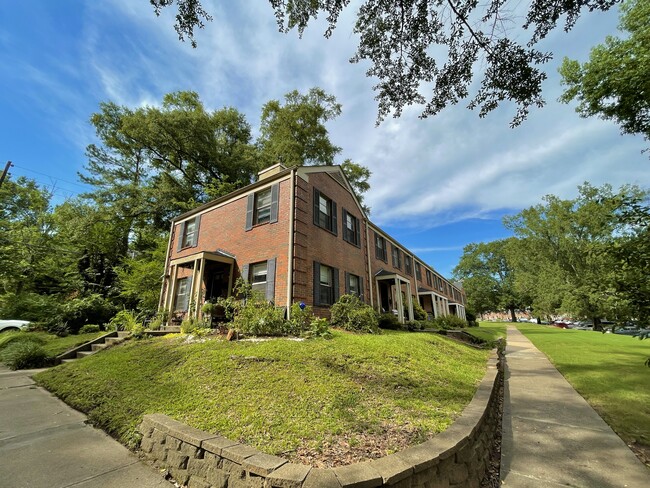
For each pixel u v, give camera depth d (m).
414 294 21.36
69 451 3.33
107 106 20.08
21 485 2.62
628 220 3.46
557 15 3.75
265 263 9.97
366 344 6.64
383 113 5.28
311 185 10.73
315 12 4.23
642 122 8.71
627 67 8.39
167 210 20.25
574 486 2.75
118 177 21.42
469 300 51.84
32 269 15.61
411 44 4.43
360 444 2.80
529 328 28.38
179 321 11.48
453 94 4.76
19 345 8.61
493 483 2.88
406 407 3.75
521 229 28.30
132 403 4.36
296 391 4.10
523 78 4.21
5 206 20.09
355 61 4.84
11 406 4.94
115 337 9.74
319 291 10.09
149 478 2.80
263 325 7.41
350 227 13.54
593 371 7.39
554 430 4.05
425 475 2.26
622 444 3.54
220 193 20.08
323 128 22.80
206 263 10.83
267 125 23.14
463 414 3.39
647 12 8.29
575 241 23.61
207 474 2.55
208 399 4.06
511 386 6.44
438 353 7.35
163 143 19.72
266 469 2.18
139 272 15.63
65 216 18.84
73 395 5.33
